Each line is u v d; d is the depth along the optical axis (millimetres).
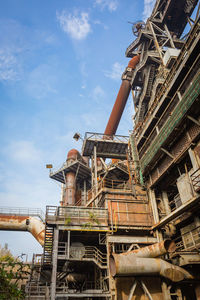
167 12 33000
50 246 22922
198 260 14727
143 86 36531
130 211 23734
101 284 21359
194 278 14758
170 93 21938
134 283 14539
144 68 34719
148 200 24500
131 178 26938
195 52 18781
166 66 27906
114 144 35250
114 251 21688
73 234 22906
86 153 36406
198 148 17109
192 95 16594
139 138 27234
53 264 19750
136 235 24016
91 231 22047
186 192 18375
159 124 23203
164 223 20891
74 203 40875
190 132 17859
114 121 43562
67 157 45062
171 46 31266
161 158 21734
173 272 14422
